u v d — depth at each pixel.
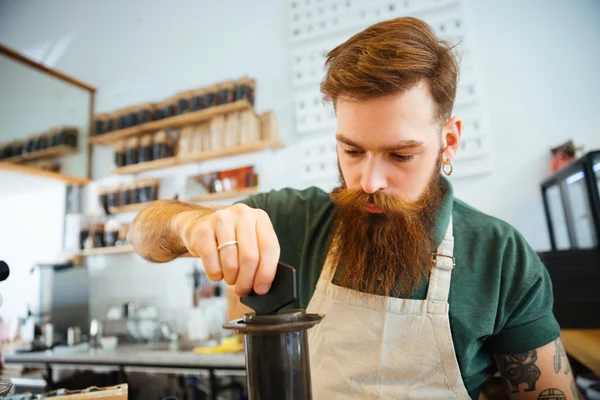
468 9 2.85
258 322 0.44
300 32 3.19
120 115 3.70
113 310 3.34
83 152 3.93
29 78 3.67
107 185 3.83
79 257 3.73
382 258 0.81
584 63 2.57
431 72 0.69
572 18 2.62
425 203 0.78
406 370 0.82
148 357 2.49
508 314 0.82
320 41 3.14
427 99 0.69
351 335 0.85
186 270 3.41
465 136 2.70
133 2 4.04
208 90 3.36
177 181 3.56
